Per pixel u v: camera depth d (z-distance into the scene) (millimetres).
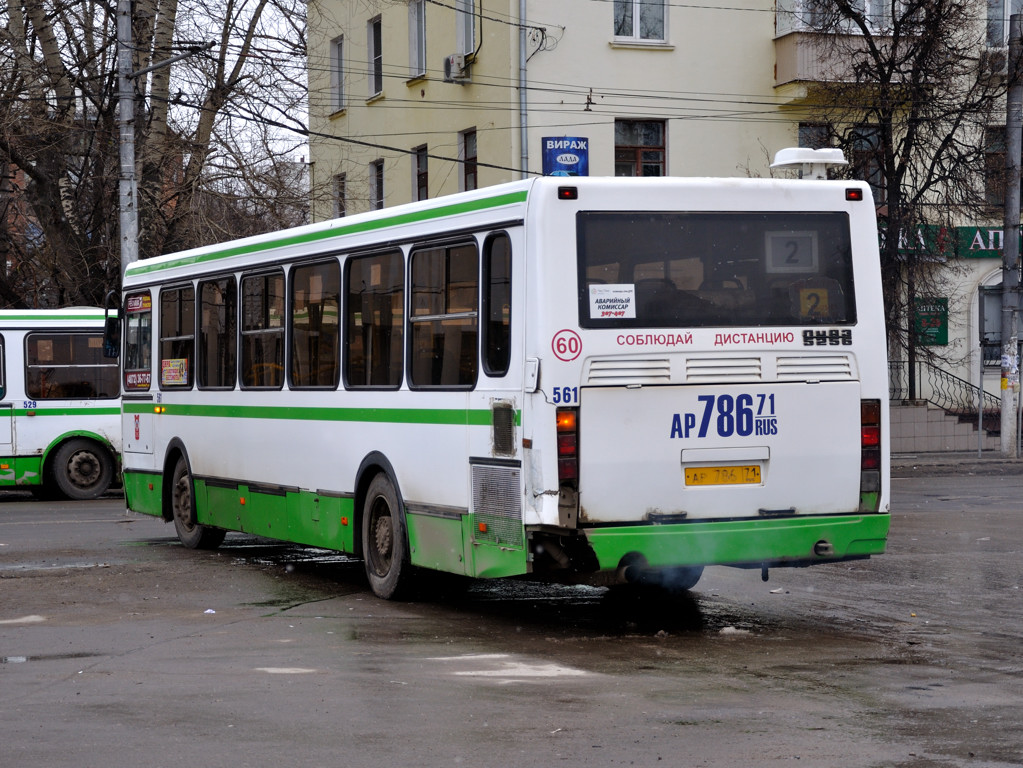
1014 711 6891
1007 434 28656
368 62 35906
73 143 28578
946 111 27688
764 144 30734
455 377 9906
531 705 7070
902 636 9234
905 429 29609
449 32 31828
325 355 11844
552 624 9820
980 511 18031
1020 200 29719
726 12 30375
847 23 29219
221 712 6984
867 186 9680
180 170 28188
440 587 11031
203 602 10984
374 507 11109
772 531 9250
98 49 27969
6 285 31953
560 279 8938
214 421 14000
